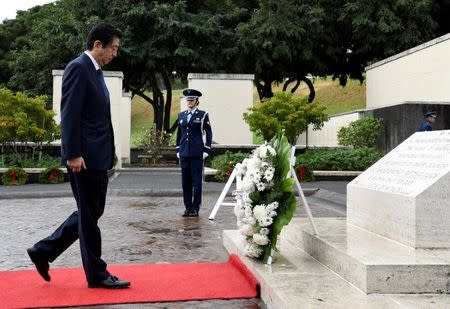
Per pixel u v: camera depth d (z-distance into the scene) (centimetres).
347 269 426
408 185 485
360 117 2095
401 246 459
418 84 2012
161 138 2409
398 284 390
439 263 392
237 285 471
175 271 524
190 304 419
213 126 2217
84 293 444
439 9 2655
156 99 3012
